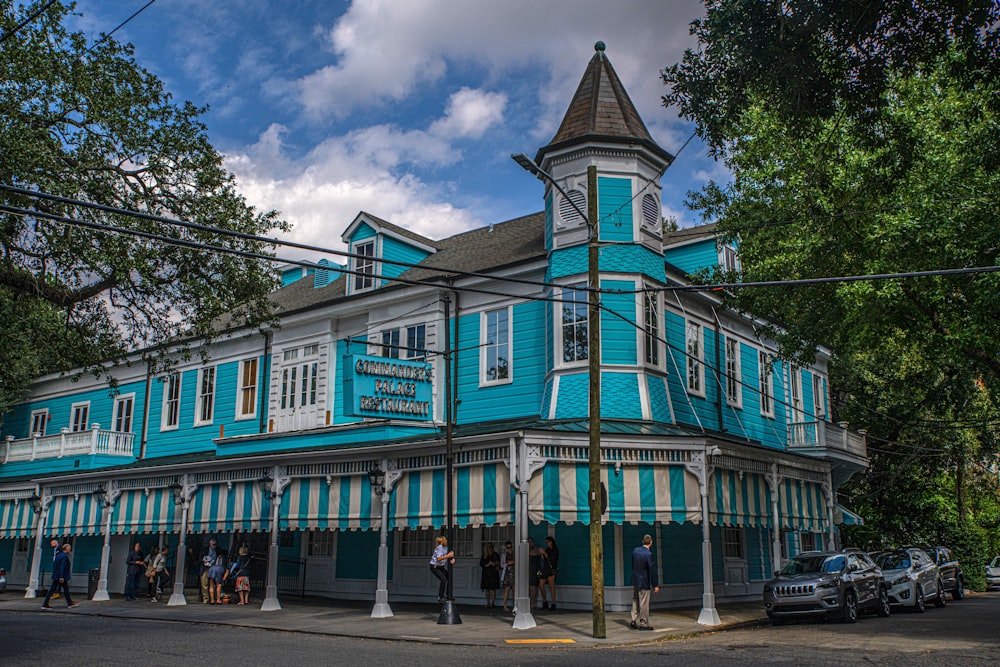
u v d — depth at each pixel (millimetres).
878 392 38031
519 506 17203
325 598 25516
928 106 20312
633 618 17000
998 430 36719
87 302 19641
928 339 23938
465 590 22734
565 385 21500
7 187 9750
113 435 33000
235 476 23141
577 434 18016
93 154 17578
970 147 18906
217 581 24047
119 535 31578
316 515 21156
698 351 25656
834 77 13477
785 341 25062
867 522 37406
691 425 23438
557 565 20484
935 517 37844
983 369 24578
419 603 23359
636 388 21234
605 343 21438
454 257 27391
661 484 18375
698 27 14047
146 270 18078
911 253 19984
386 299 26156
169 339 20984
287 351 28906
